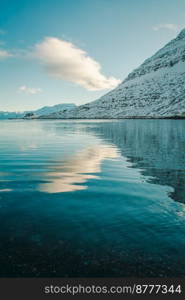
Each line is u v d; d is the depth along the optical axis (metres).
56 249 5.20
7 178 11.19
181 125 66.25
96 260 4.85
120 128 56.03
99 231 5.97
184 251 5.14
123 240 5.55
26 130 53.88
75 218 6.73
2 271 4.55
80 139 30.98
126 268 4.66
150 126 62.25
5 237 5.66
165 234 5.82
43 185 10.05
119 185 10.08
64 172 12.50
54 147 22.89
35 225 6.29
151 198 8.41
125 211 7.24
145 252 5.11
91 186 9.95
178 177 11.32
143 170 12.89
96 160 16.00
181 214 7.00
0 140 30.06
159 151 19.73
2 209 7.35
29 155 18.14
